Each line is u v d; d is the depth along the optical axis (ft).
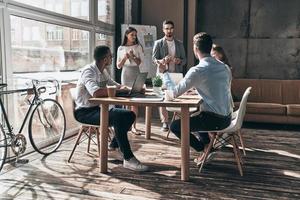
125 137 10.79
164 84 11.12
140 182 9.81
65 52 15.34
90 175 10.34
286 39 19.85
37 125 12.57
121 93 11.19
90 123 10.98
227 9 20.53
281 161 12.00
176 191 9.18
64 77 15.48
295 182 9.93
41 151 12.16
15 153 10.49
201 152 11.87
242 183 9.80
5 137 10.05
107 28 19.22
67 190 9.19
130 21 20.80
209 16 20.86
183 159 9.86
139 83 11.35
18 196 8.76
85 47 17.07
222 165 11.44
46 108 12.68
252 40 20.36
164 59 15.89
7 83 11.10
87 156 12.25
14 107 11.84
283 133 16.53
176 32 20.76
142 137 15.20
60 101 14.87
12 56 11.58
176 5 20.58
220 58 13.05
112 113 10.71
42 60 13.64
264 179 10.15
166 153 12.73
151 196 8.85
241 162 11.54
